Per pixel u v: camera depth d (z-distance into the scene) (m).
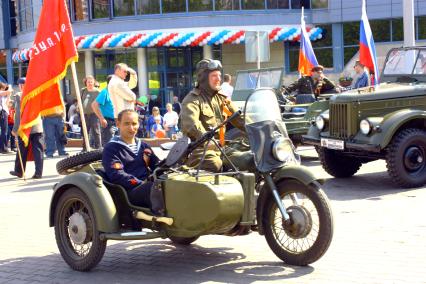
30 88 11.11
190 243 7.32
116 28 31.30
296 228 6.02
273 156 6.16
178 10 30.62
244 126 6.34
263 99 6.38
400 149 10.07
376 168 12.60
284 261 6.26
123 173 6.41
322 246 5.95
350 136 10.52
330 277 5.85
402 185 10.21
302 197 6.68
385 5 30.33
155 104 32.12
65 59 11.10
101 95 13.49
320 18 31.39
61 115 16.88
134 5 31.08
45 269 6.61
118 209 6.49
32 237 8.09
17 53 34.72
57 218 6.66
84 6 32.12
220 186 5.86
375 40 30.92
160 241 7.53
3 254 7.32
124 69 12.48
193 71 32.62
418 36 30.17
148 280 6.05
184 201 5.98
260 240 7.34
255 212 6.18
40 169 13.21
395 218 8.15
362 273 5.93
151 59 32.44
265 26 30.77
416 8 29.97
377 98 10.55
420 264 6.16
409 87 10.80
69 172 7.09
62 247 6.62
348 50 31.25
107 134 13.59
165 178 6.16
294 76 31.69
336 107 10.72
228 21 30.56
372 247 6.82
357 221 8.07
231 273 6.11
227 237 7.56
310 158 14.34
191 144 6.27
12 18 40.19
